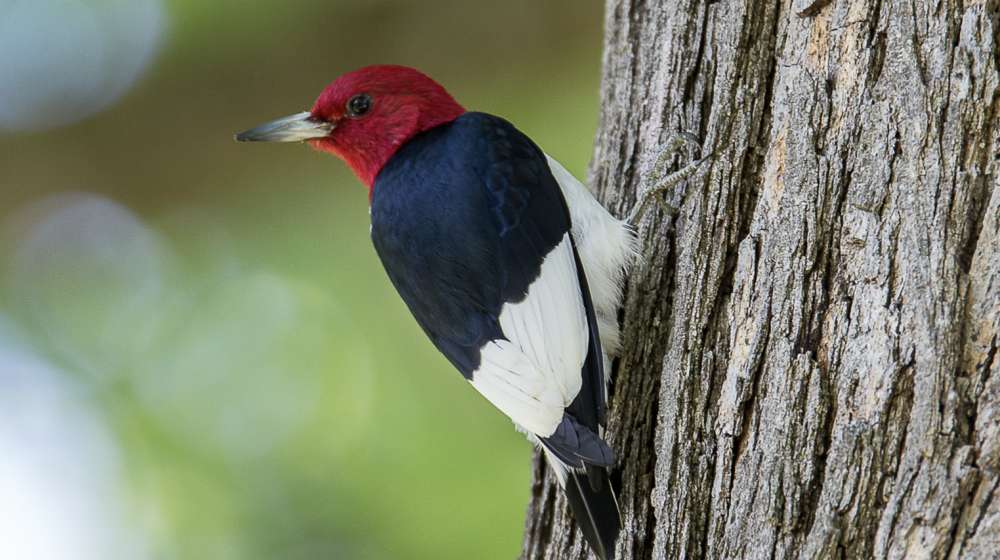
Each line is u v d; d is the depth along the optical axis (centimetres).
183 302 1372
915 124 529
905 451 490
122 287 1389
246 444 1248
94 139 1321
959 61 519
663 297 684
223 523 1191
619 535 645
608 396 700
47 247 1394
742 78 659
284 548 1173
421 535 1159
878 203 538
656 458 636
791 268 571
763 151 642
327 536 1173
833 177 566
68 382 1312
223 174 1369
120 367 1328
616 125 802
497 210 681
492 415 1203
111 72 1303
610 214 729
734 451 581
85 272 1390
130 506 1210
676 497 609
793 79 607
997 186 495
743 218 639
